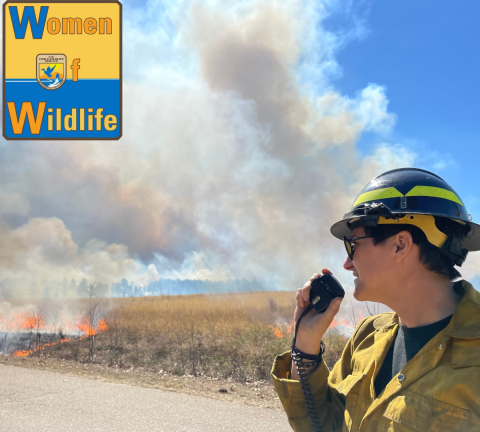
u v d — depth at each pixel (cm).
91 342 1016
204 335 1022
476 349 83
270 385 625
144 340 1012
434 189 100
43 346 1012
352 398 111
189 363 780
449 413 79
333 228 119
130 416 441
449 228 99
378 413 92
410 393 87
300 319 129
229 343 895
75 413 450
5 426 409
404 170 107
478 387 78
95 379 629
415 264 98
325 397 131
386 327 117
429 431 80
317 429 125
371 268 102
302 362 128
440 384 83
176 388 579
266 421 429
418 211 97
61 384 584
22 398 506
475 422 76
